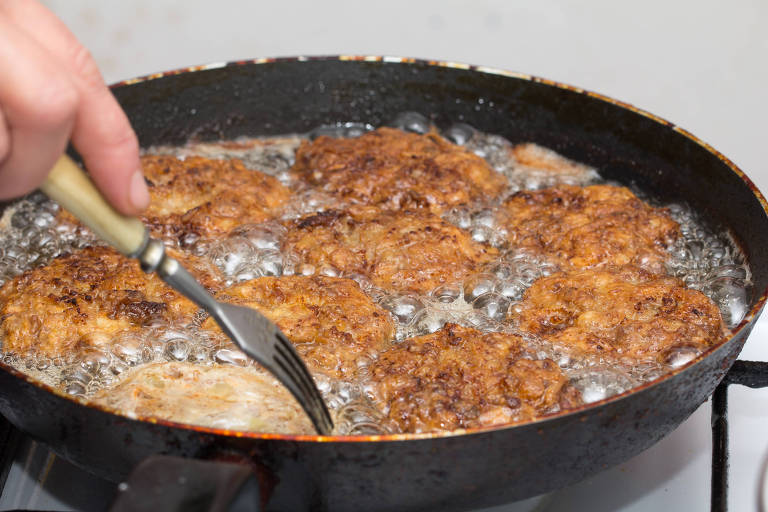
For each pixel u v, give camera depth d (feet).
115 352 1.94
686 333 1.95
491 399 1.84
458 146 2.35
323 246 2.12
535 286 2.06
